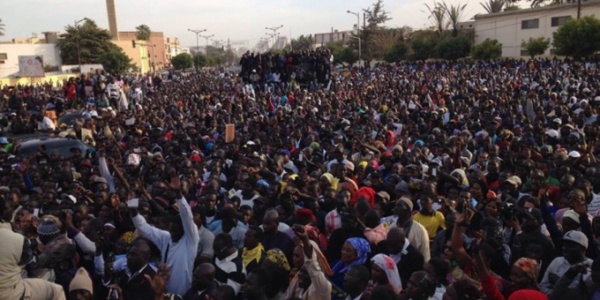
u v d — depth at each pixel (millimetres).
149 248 5238
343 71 51969
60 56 68312
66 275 5477
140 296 5012
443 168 9461
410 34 73125
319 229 6793
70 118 20750
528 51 49969
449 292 4434
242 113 20109
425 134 13898
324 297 4570
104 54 68000
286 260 5410
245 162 10258
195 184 9258
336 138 12820
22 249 4227
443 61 57062
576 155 9859
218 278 5137
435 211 6785
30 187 9766
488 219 5312
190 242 5457
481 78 33938
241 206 7191
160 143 14297
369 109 19141
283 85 31562
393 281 4520
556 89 23750
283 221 7004
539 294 3984
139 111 21125
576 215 5684
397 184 8258
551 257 5488
